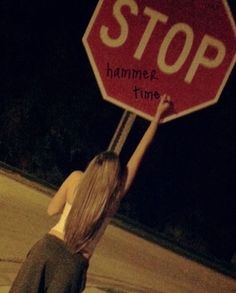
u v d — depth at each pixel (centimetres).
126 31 343
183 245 1995
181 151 2120
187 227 2116
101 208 352
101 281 952
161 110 348
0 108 1995
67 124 2050
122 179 368
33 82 2028
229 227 2116
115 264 1141
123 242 1434
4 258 816
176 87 347
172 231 2098
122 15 342
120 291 926
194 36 344
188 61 346
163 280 1228
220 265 1864
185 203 2128
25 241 951
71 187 371
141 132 2011
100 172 356
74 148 2048
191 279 1400
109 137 2067
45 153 2016
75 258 355
